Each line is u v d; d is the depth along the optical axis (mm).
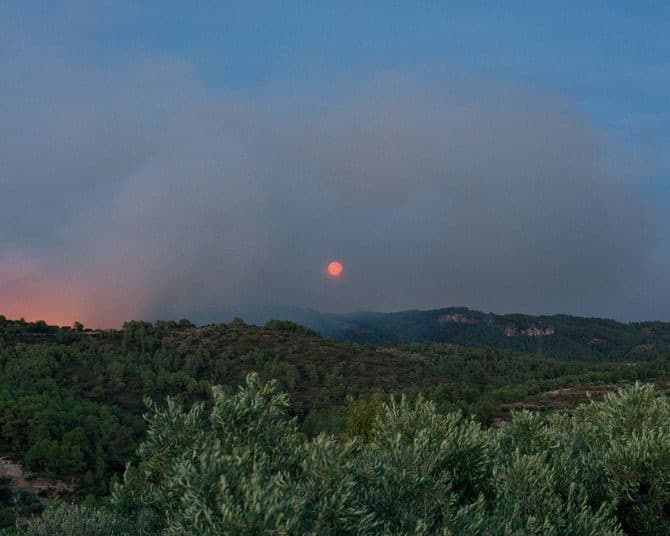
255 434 10727
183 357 158000
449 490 11234
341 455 9289
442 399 98438
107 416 96500
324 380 149125
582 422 16906
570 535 11070
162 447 10781
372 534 8875
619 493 12641
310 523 8523
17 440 80438
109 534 11016
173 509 10031
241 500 8133
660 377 134375
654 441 12828
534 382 134625
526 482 11789
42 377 121188
